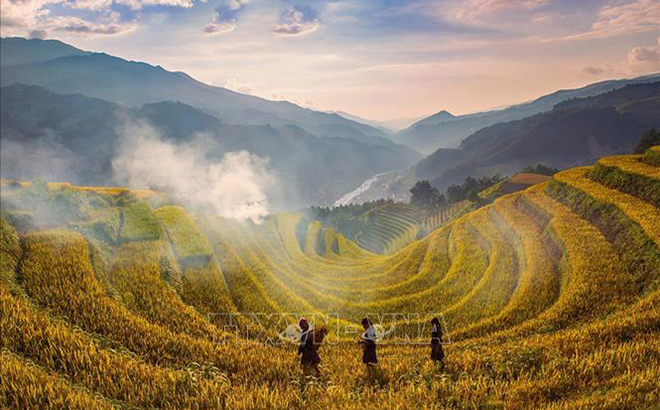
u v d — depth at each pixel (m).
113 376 13.85
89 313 20.11
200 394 13.04
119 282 25.44
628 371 12.82
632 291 26.89
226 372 16.95
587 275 29.45
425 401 13.01
